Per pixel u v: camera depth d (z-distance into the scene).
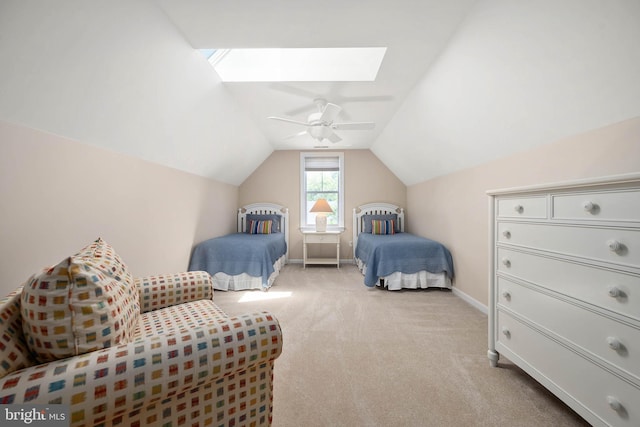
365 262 3.62
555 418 1.18
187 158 2.80
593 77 1.27
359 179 4.93
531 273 1.26
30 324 0.68
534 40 1.38
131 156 2.04
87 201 1.63
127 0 1.32
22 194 1.25
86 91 1.42
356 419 1.18
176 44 1.76
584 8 1.12
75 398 0.58
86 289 0.73
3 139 1.17
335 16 1.61
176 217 2.75
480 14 1.52
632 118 1.23
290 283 3.50
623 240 0.89
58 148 1.43
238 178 4.58
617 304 0.91
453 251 3.09
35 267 1.32
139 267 2.15
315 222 4.89
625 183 0.88
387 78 2.36
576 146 1.54
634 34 1.05
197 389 0.77
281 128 3.72
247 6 1.52
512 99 1.75
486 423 1.16
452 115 2.38
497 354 1.56
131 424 0.68
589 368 0.99
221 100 2.60
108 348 0.69
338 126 2.91
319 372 1.53
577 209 1.04
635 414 0.86
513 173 2.10
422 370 1.54
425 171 3.76
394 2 1.50
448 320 2.28
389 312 2.46
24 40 1.05
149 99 1.84
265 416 0.90
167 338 0.72
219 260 3.17
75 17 1.16
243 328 0.81
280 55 2.40
